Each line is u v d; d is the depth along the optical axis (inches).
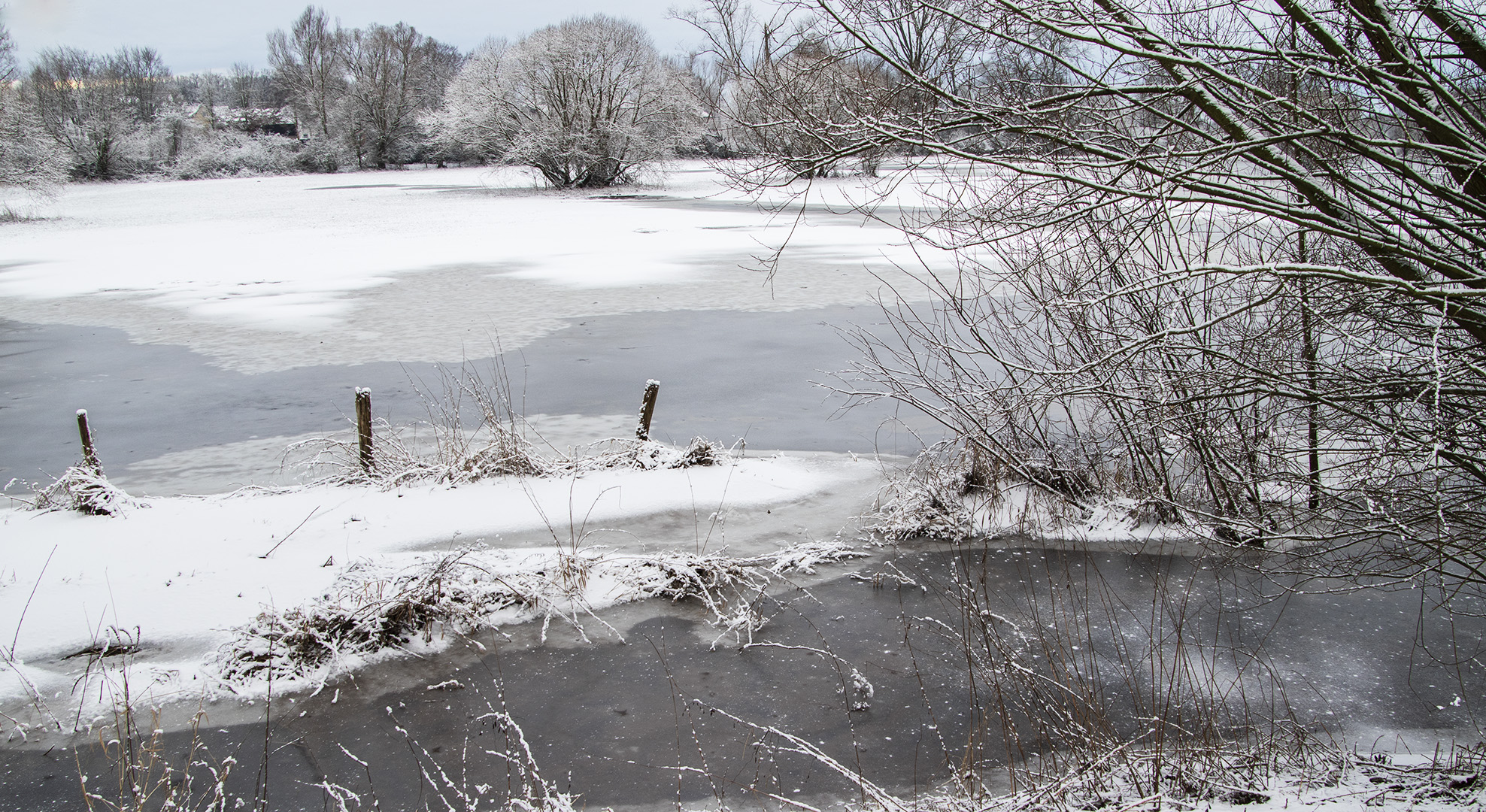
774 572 303.3
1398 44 176.1
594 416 499.5
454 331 721.0
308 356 641.6
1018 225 199.2
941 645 257.3
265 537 327.0
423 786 200.2
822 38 205.5
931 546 325.4
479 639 264.5
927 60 202.1
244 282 967.0
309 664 248.7
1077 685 231.9
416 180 3031.5
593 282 953.5
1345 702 227.0
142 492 394.0
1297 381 204.1
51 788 200.2
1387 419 212.1
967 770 201.6
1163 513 331.6
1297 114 182.5
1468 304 174.4
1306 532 265.3
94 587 287.7
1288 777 188.1
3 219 1715.1
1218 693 229.9
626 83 2386.8
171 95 4948.3
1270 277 215.9
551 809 179.6
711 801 194.2
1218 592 283.6
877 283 924.6
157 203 2126.0
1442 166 185.3
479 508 356.5
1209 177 188.4
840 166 209.2
